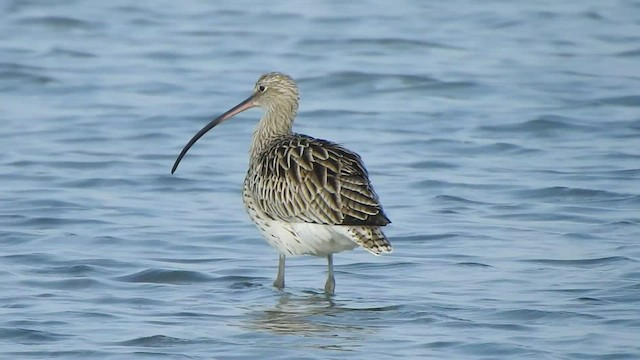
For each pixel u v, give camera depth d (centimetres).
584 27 3172
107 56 2841
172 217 1700
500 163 2030
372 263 1483
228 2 3466
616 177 1914
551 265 1458
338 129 2289
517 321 1238
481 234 1606
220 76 2681
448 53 2909
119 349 1152
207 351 1148
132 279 1412
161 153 2097
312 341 1180
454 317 1257
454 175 1944
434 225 1653
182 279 1420
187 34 3073
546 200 1794
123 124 2300
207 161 2048
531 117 2330
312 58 2850
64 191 1838
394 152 2105
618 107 2428
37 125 2283
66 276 1412
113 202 1780
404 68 2741
